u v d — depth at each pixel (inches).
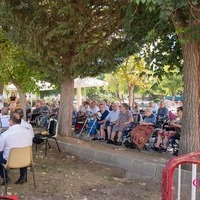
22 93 552.4
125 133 405.4
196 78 275.6
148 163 295.1
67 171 294.7
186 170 264.1
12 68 512.1
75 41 401.7
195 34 256.8
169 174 107.3
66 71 429.7
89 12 390.9
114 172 300.5
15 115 236.4
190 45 274.4
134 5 315.6
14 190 237.5
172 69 354.6
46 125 546.0
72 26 377.7
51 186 250.4
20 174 254.1
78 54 401.4
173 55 345.4
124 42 408.2
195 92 276.2
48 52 393.1
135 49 358.9
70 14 368.2
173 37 339.0
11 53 483.8
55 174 282.5
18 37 394.6
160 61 348.8
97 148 363.9
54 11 376.2
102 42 416.2
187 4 218.1
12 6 369.1
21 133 233.0
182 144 282.4
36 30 376.8
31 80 530.3
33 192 235.9
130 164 307.6
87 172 295.0
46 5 370.0
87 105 572.1
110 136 425.7
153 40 321.1
